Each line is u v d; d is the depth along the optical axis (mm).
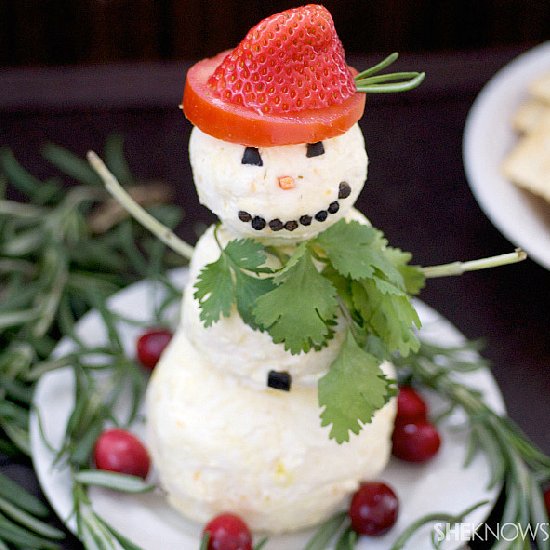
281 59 393
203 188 422
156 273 545
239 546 449
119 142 645
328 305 414
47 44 718
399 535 461
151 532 463
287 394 455
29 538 463
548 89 629
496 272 592
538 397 536
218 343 438
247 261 417
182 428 460
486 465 483
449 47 728
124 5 708
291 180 408
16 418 502
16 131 647
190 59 721
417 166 643
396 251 450
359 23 723
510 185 591
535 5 721
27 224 589
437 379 505
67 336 524
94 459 484
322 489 462
